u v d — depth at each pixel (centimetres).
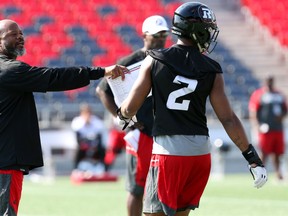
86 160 6019
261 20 9506
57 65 7931
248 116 7338
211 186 5231
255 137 6738
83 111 6019
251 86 8219
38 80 1980
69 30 8606
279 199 4288
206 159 1934
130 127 2675
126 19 9106
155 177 1920
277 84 8531
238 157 6775
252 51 9056
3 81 1988
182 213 1958
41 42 8275
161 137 1917
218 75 1934
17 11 8800
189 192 1938
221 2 10106
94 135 5978
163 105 1914
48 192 4784
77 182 5597
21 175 2031
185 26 1941
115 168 6544
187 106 1902
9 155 1989
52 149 6303
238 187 5138
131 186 2673
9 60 2014
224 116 1930
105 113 7038
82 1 9250
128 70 2147
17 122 2009
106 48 8394
